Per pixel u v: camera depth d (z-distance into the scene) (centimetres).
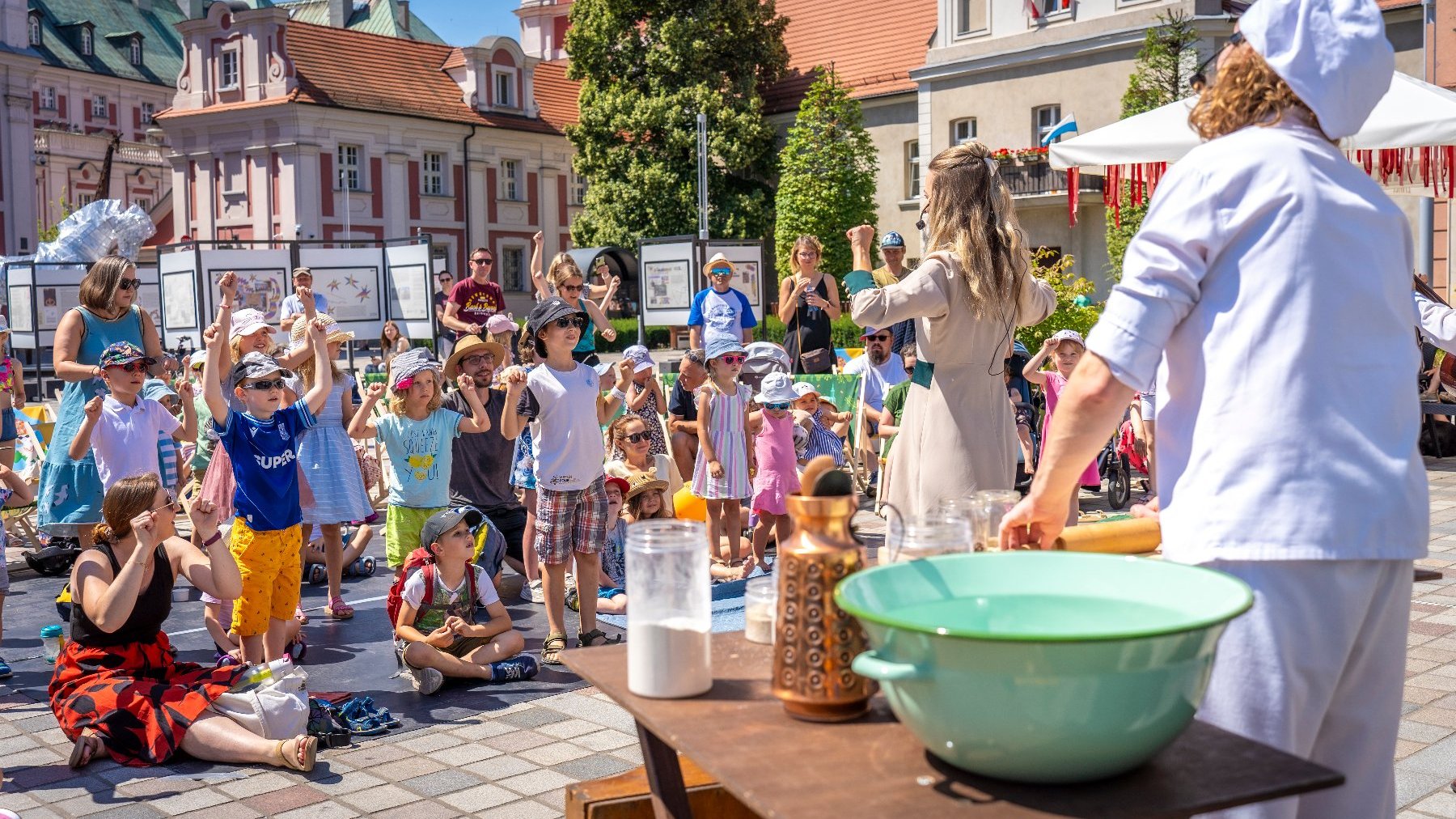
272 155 4634
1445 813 388
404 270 1733
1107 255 3195
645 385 946
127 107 7475
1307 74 210
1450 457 1296
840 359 1373
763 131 4016
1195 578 171
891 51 4112
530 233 5338
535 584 778
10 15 6319
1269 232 204
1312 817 220
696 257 1648
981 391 408
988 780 156
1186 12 3030
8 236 6306
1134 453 1002
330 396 738
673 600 192
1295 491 199
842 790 154
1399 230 215
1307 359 201
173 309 1709
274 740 482
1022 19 3341
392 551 707
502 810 427
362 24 7306
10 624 730
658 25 4088
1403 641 215
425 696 571
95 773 472
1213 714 206
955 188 400
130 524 500
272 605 587
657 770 207
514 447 797
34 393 2650
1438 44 2053
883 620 154
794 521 186
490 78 5153
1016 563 185
